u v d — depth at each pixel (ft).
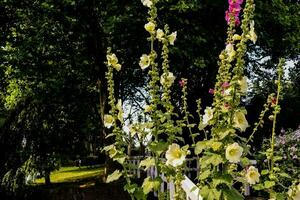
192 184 13.60
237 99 9.47
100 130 57.16
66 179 81.46
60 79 51.98
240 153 8.98
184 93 13.53
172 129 11.82
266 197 25.52
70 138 55.11
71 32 51.16
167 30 12.55
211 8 44.45
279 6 47.11
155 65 12.42
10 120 51.78
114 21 42.57
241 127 9.41
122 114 12.99
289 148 29.73
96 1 46.44
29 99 53.21
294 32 50.39
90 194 42.86
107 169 52.49
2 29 49.32
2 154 49.62
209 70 51.78
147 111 12.08
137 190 11.96
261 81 62.69
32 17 49.65
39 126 52.31
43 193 46.50
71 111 56.65
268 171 11.15
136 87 64.39
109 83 13.12
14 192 47.52
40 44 50.06
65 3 46.01
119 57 52.34
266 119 49.98
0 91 56.29
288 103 57.88
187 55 43.09
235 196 9.00
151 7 12.54
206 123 9.84
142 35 46.09
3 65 49.37
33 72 49.90
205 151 9.43
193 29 43.80
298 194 10.12
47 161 51.60
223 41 46.32
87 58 52.85
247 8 9.73
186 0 42.09
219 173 9.17
